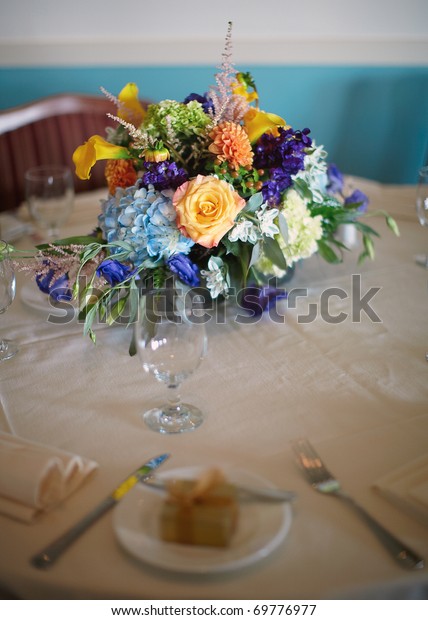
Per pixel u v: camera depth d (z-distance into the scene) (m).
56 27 2.30
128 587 0.56
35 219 1.40
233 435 0.78
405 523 0.63
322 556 0.59
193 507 0.58
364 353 0.97
